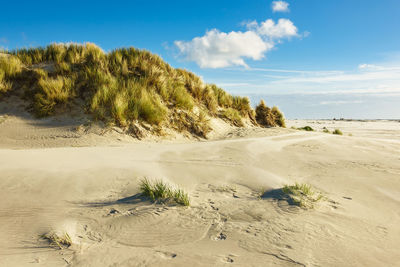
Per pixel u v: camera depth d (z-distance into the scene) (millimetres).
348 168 4492
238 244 1913
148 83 9688
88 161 4309
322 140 8195
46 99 8078
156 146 6355
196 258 1728
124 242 1954
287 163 4852
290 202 2740
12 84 8703
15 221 2258
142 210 2510
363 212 2580
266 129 11320
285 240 1970
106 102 8211
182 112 9523
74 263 1673
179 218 2357
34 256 1754
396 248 1885
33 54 10562
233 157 5203
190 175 3791
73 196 2861
